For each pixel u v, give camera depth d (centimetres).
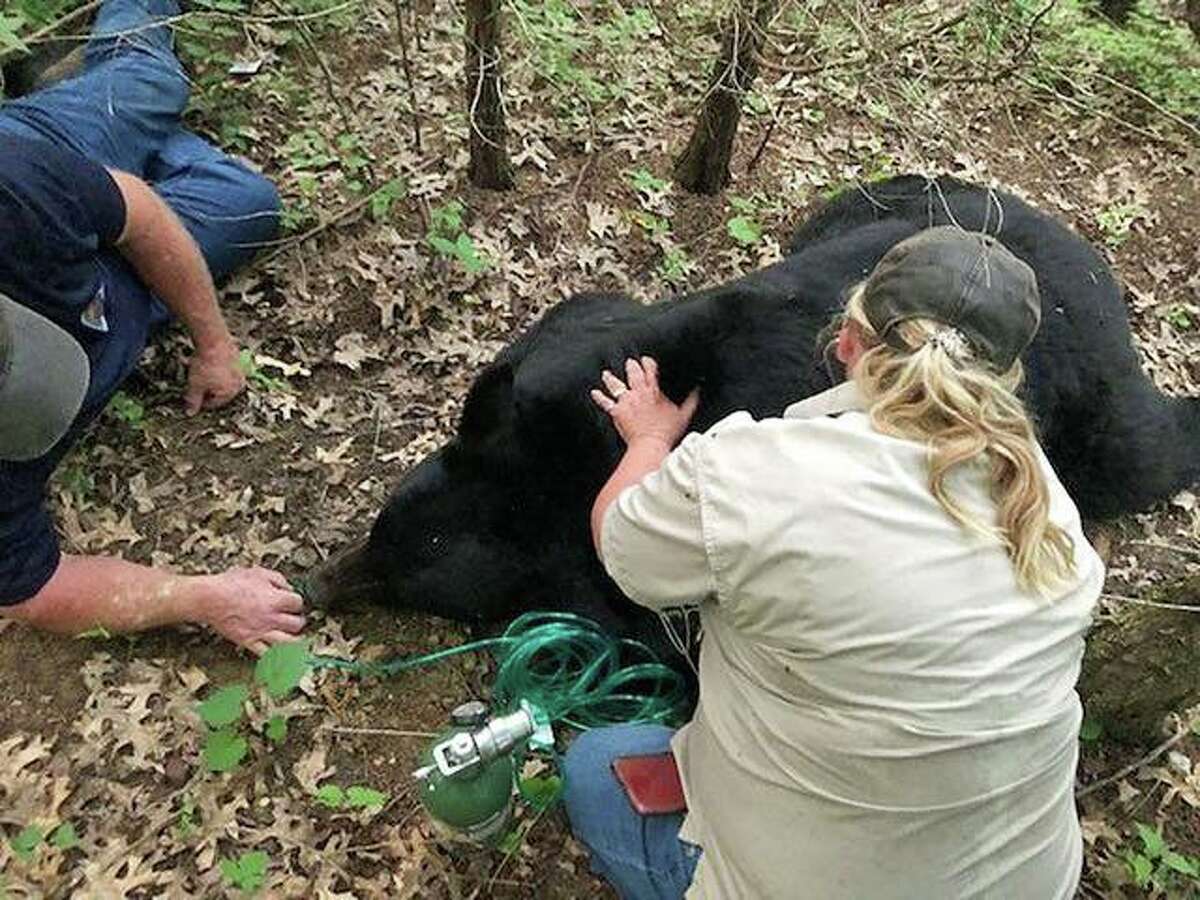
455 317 375
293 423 347
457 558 287
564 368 271
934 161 454
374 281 378
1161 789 289
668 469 194
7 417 236
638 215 412
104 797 270
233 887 256
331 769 279
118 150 360
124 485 327
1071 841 197
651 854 226
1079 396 289
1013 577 176
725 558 182
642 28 435
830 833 186
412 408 354
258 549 316
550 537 283
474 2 347
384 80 431
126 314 308
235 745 264
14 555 264
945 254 179
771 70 445
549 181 416
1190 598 264
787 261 296
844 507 173
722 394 267
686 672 282
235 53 428
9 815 264
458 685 296
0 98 362
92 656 293
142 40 375
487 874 264
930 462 174
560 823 273
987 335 177
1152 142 484
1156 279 438
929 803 178
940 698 173
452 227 379
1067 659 183
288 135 415
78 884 255
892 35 387
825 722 181
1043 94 480
